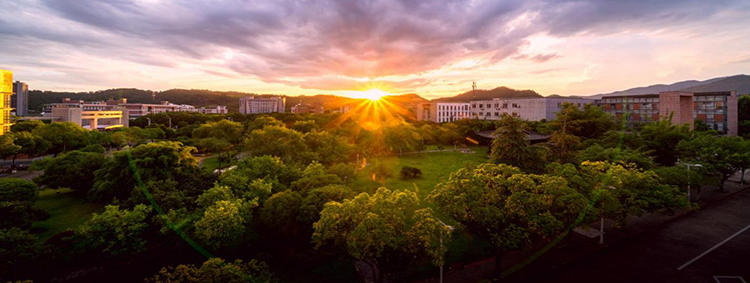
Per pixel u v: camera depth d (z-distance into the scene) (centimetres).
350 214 1509
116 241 1619
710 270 1894
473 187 1733
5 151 4159
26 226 2048
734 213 2791
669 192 2125
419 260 1664
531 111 9812
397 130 5891
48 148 5022
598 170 2130
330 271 1880
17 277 1446
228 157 4959
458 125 8306
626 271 1891
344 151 4438
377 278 1817
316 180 2334
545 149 3275
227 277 1322
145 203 2047
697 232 2409
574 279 1812
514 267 1938
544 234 1598
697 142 3488
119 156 2658
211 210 1720
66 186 3003
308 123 6788
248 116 10881
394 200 1562
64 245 1731
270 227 1900
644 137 4238
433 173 4388
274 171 2642
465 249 2116
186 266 1343
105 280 1714
